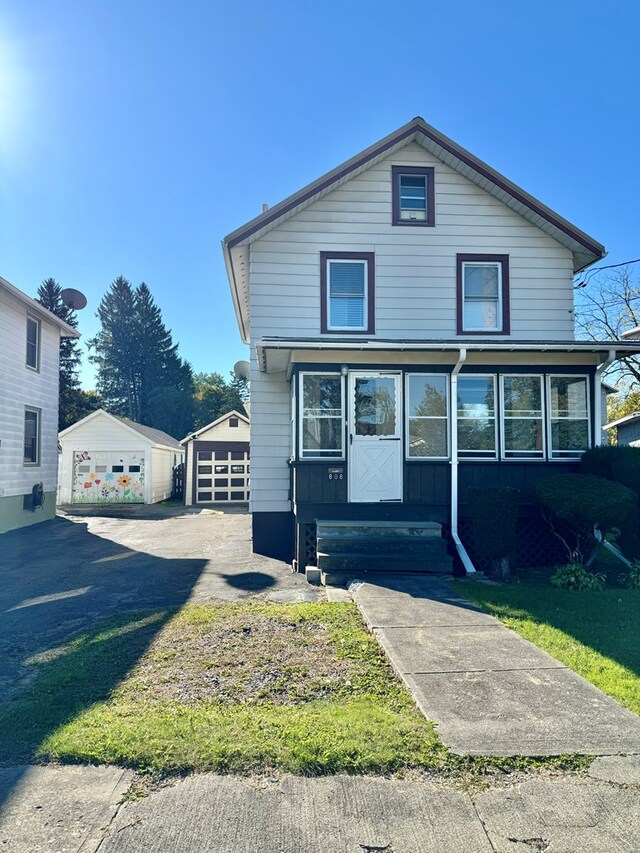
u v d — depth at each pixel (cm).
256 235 1060
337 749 312
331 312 1079
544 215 1092
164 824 255
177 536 1315
